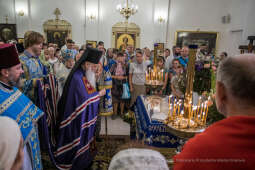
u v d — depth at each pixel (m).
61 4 8.91
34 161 1.58
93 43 8.82
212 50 9.42
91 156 2.23
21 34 8.91
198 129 1.37
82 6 8.98
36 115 1.56
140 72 3.88
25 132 1.40
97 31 9.13
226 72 0.55
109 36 9.23
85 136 2.09
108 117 4.12
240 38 8.38
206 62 1.77
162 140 1.94
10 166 0.56
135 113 3.11
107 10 9.05
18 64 1.40
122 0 9.02
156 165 0.57
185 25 9.30
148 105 2.45
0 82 1.33
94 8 8.97
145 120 2.13
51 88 2.01
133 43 9.30
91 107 2.11
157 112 2.16
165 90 4.23
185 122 1.45
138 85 3.90
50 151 1.93
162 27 9.20
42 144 1.90
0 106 1.27
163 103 2.51
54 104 2.05
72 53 4.39
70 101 1.94
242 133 0.46
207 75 1.73
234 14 8.75
